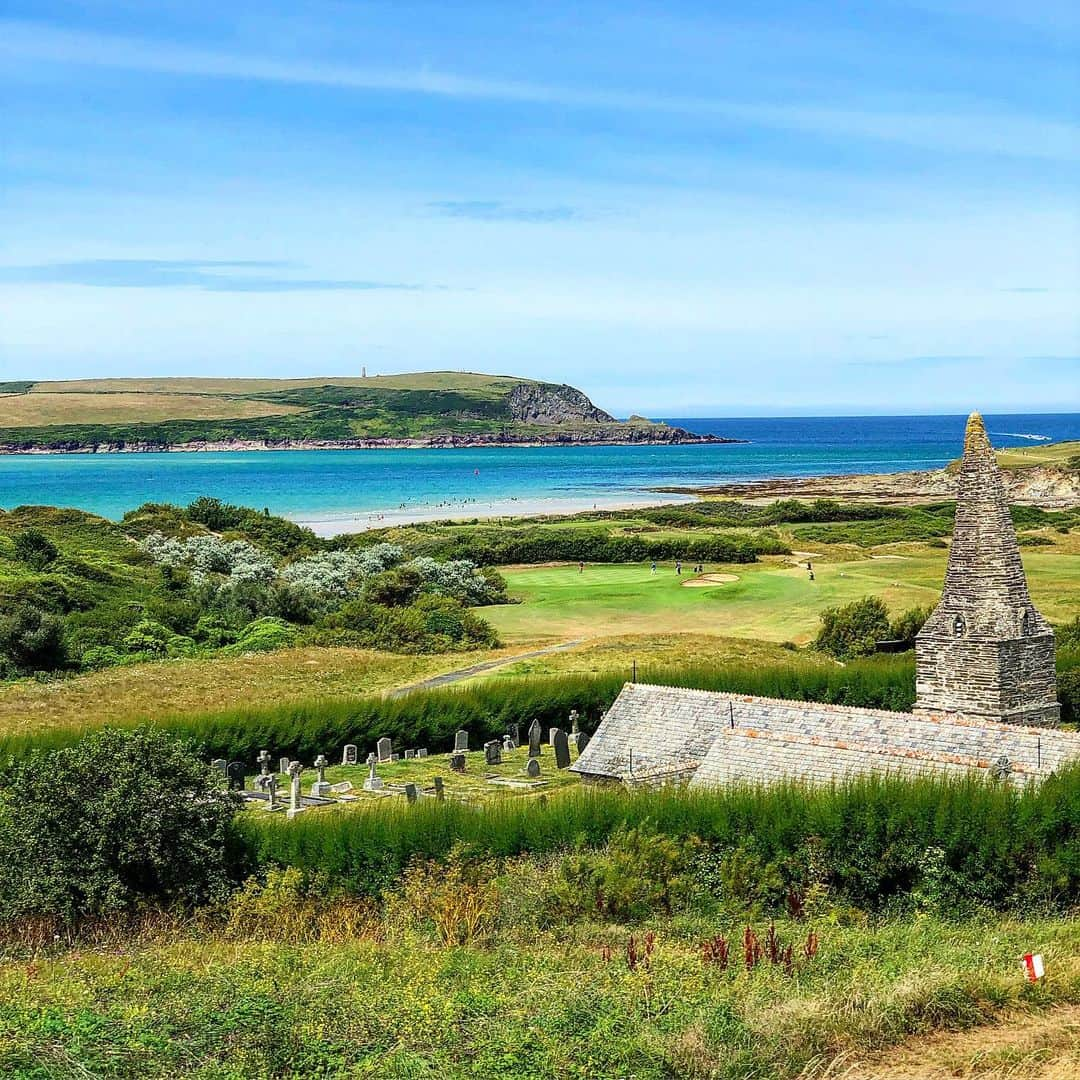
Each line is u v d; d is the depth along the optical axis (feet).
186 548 386.73
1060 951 76.74
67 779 104.53
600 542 437.17
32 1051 59.47
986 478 119.65
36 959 88.02
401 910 97.25
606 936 87.92
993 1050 60.39
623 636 267.39
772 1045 60.64
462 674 241.35
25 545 333.42
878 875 97.55
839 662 240.32
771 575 373.61
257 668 245.24
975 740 110.52
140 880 105.50
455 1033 62.59
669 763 122.11
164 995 70.59
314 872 106.93
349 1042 62.23
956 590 121.60
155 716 184.34
